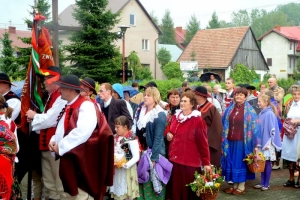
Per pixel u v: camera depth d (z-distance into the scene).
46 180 5.70
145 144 5.85
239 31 43.94
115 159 5.47
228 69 41.41
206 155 5.51
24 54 22.42
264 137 7.42
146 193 5.77
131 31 41.06
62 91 4.61
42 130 5.51
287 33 56.66
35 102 5.76
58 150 4.47
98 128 4.55
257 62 45.97
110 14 22.64
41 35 5.71
